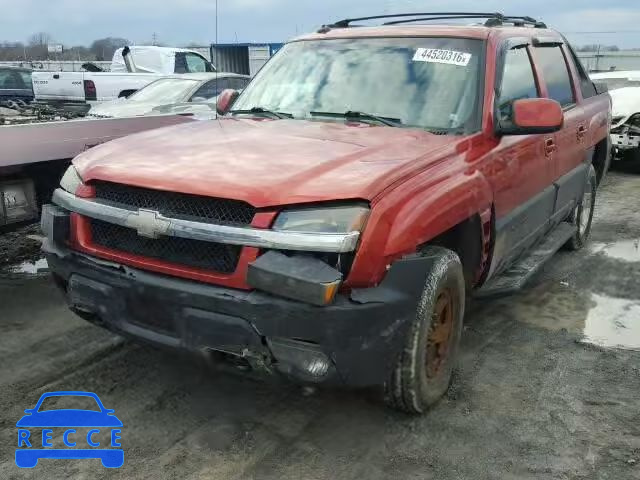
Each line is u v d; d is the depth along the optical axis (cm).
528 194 419
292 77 440
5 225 434
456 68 395
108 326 317
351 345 265
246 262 269
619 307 488
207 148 332
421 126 375
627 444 309
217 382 360
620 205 844
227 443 304
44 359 382
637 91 1069
